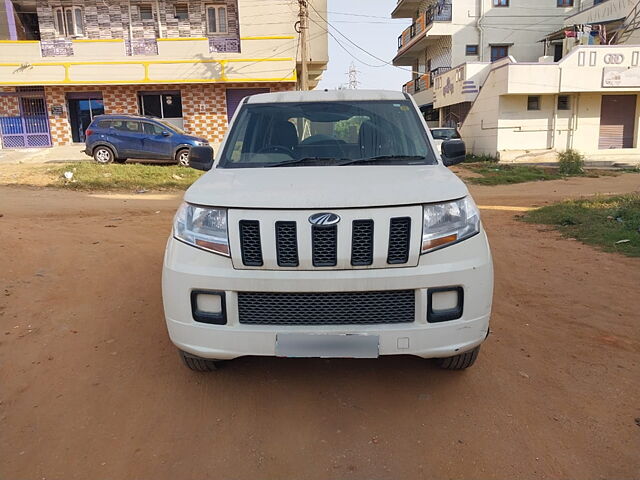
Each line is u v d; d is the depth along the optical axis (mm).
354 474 2631
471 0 31156
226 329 2951
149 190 14000
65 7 24938
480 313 3027
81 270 5770
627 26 25938
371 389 3416
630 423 3027
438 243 2945
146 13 25281
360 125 4164
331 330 2906
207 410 3174
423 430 2982
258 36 24344
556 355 3887
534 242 7613
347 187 3072
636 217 8641
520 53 31531
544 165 22672
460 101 27469
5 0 24516
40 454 2756
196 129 24984
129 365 3682
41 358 3752
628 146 25500
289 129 4160
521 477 2602
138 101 24719
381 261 2877
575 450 2799
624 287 5406
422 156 3936
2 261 6000
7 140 24547
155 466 2684
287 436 2932
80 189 13719
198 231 3033
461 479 2592
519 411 3160
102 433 2941
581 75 23672
